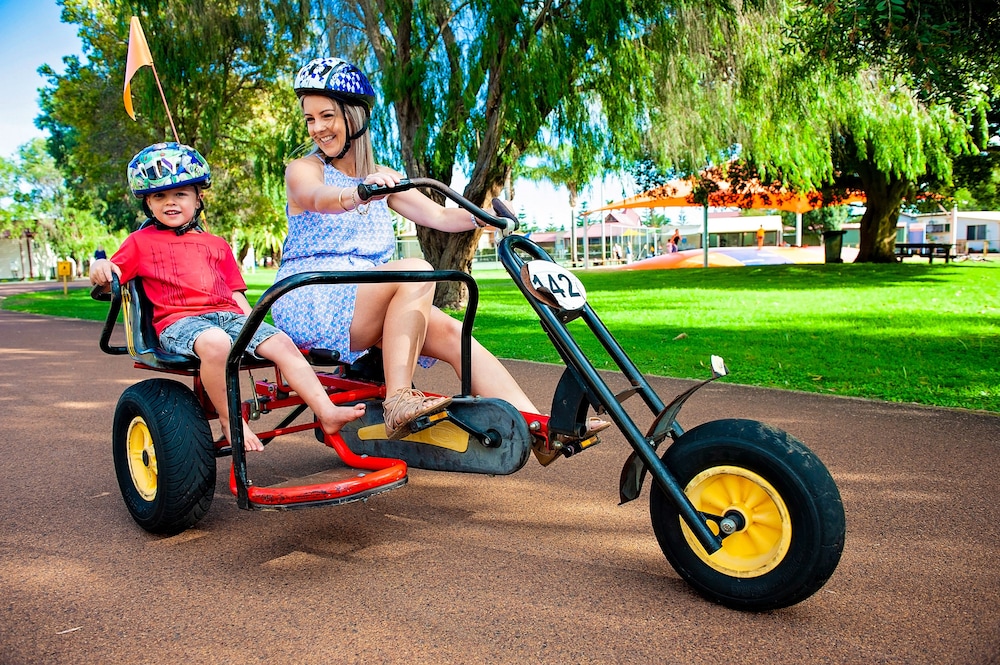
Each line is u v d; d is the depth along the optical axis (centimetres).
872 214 2192
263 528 297
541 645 204
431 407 255
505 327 927
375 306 277
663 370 596
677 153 1329
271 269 5322
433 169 1125
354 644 206
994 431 403
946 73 625
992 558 252
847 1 616
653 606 225
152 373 677
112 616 225
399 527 295
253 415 295
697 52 1124
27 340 941
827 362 604
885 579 239
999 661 192
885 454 369
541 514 306
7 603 235
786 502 210
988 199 2811
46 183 4759
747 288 1414
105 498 336
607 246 4197
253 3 1211
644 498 323
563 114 1100
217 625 218
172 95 1317
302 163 290
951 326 789
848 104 1394
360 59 1119
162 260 307
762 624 213
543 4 1050
